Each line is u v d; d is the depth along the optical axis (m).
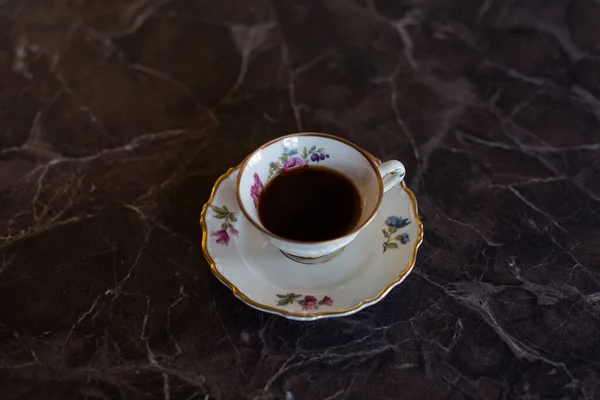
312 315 0.41
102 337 0.43
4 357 0.43
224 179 0.47
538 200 0.49
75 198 0.49
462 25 0.61
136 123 0.54
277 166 0.46
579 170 0.50
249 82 0.57
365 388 0.41
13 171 0.51
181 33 0.61
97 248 0.47
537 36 0.60
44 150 0.52
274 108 0.55
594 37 0.59
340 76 0.57
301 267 0.44
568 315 0.43
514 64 0.58
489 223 0.48
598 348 0.42
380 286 0.42
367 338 0.43
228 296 0.45
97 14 0.62
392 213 0.46
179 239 0.47
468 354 0.42
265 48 0.59
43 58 0.59
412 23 0.61
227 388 0.41
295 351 0.43
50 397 0.41
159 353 0.43
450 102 0.55
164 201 0.49
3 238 0.47
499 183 0.50
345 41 0.60
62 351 0.43
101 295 0.45
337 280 0.43
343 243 0.42
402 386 0.41
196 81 0.57
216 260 0.44
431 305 0.44
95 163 0.51
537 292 0.44
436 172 0.50
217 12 0.62
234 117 0.54
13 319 0.44
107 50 0.59
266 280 0.43
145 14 0.62
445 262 0.46
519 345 0.42
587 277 0.45
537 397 0.41
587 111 0.54
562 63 0.57
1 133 0.53
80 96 0.56
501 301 0.44
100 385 0.42
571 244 0.46
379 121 0.54
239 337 0.43
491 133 0.53
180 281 0.45
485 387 0.41
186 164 0.51
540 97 0.55
